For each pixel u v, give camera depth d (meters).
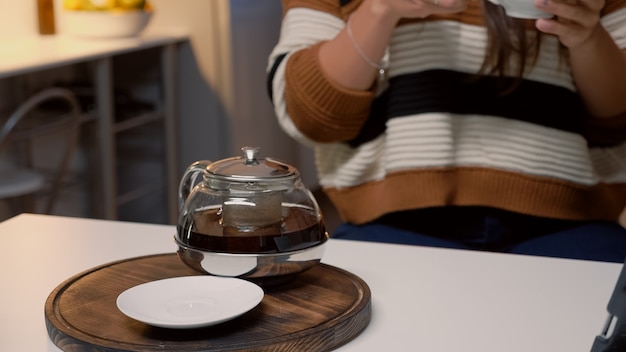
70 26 3.91
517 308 1.29
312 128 1.87
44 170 3.85
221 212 1.27
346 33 1.79
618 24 1.82
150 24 4.34
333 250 1.50
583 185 1.86
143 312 1.18
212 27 4.29
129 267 1.37
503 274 1.41
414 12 1.69
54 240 1.54
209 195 1.28
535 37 1.78
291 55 1.87
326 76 1.81
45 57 3.31
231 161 1.31
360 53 1.77
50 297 1.25
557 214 1.86
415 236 1.82
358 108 1.83
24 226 1.61
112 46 3.70
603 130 1.89
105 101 3.69
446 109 1.83
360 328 1.22
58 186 3.39
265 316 1.20
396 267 1.43
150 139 4.34
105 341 1.14
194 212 1.29
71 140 3.32
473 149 1.85
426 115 1.83
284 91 1.89
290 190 1.29
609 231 1.83
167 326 1.14
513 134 1.84
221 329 1.17
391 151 1.86
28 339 1.20
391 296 1.33
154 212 4.39
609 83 1.79
